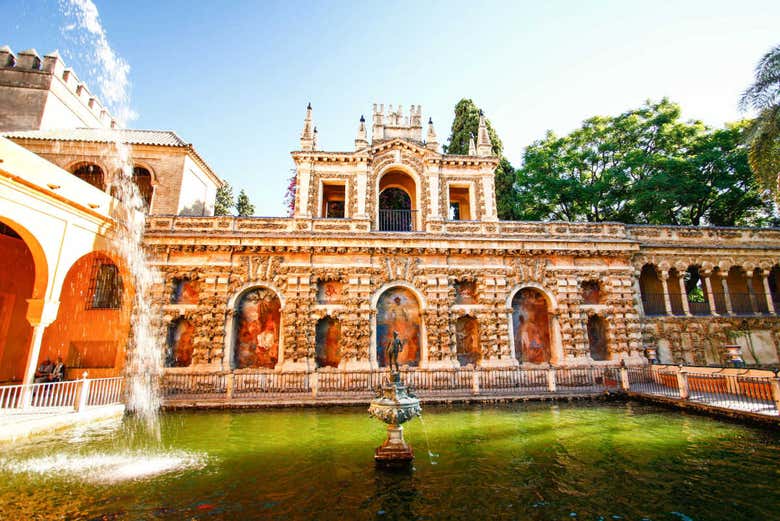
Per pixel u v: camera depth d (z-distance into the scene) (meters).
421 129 36.31
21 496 10.55
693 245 33.00
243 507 9.99
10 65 34.59
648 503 10.14
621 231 32.06
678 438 15.72
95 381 20.48
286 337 27.42
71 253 21.52
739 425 17.38
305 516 9.53
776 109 23.50
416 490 11.03
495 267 30.09
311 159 32.91
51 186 20.00
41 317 19.38
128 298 26.64
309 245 28.56
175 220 28.92
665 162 38.16
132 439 15.98
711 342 31.41
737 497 10.43
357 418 19.62
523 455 13.91
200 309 27.48
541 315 30.58
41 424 16.20
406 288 29.45
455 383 26.55
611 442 15.31
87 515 9.48
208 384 25.08
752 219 42.22
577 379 27.39
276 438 16.14
